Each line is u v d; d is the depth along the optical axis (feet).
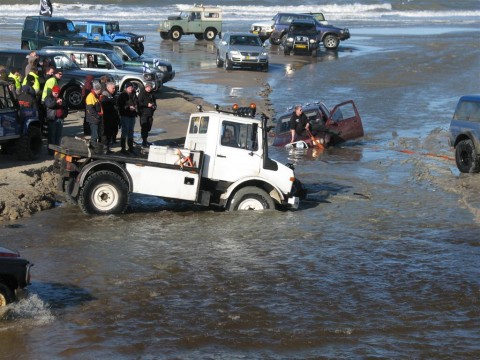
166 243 46.01
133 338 32.50
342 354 31.37
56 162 52.95
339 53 169.58
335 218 52.90
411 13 324.39
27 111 61.93
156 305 36.22
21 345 31.53
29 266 33.73
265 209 53.67
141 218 51.47
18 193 53.36
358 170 69.82
